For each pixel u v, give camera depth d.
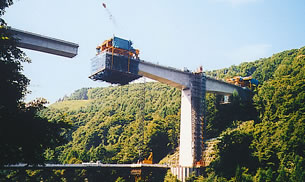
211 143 119.38
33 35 82.38
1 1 41.41
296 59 148.25
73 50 88.50
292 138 88.88
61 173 109.88
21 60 45.50
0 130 35.25
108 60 99.69
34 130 38.72
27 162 40.62
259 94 138.00
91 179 113.88
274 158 91.88
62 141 42.75
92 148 165.00
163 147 146.25
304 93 103.62
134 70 105.62
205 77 127.88
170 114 177.12
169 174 114.00
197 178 105.94
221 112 147.12
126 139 161.75
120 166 115.12
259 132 103.56
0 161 36.12
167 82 119.94
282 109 108.69
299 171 75.94
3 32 42.59
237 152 99.44
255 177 84.44
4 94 41.41
